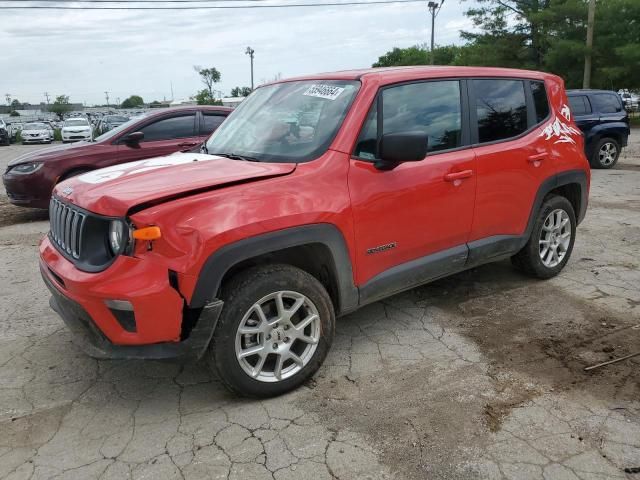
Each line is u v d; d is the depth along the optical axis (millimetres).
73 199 3053
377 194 3369
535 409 2977
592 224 7000
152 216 2674
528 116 4477
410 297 4621
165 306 2705
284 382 3127
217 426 2893
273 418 2949
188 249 2705
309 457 2631
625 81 27344
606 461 2559
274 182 3020
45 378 3430
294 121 3605
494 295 4621
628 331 3879
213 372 2979
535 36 31094
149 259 2699
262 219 2879
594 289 4695
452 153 3859
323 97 3611
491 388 3197
